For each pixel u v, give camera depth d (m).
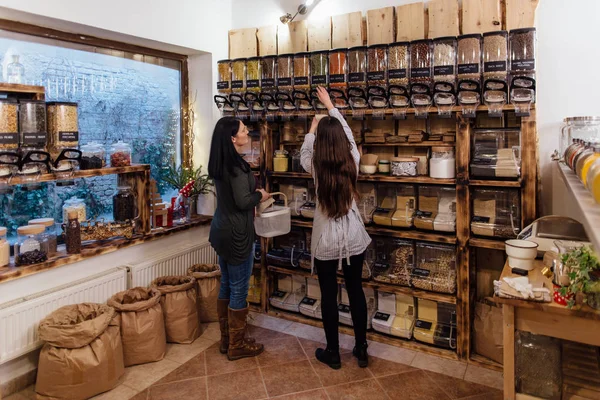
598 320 1.51
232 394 2.30
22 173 2.21
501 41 2.32
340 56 2.79
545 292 1.59
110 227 2.80
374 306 3.03
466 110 2.45
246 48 3.34
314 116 2.94
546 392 1.69
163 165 3.47
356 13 2.88
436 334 2.72
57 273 2.47
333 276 2.53
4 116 2.13
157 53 3.30
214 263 3.57
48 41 2.63
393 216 2.82
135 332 2.51
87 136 2.89
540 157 2.59
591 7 2.40
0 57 2.41
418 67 2.53
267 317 3.27
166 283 3.00
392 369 2.54
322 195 2.41
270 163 3.25
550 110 2.54
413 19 2.69
